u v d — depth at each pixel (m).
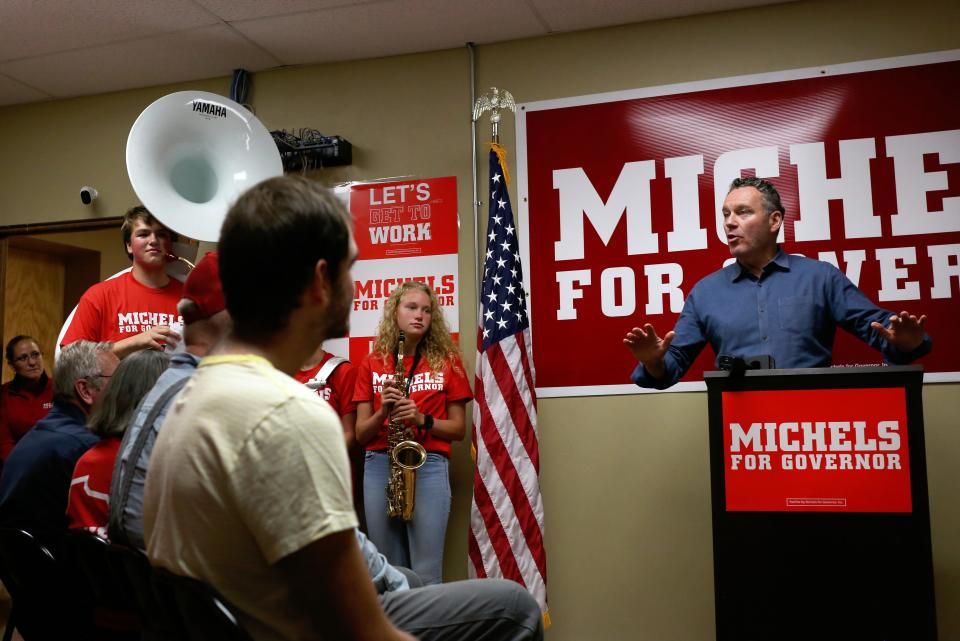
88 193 4.55
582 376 3.86
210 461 1.04
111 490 1.51
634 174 3.91
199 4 3.77
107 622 1.68
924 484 2.33
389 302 3.79
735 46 3.86
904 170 3.60
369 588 1.05
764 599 2.42
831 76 3.72
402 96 4.27
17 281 6.08
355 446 3.83
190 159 3.52
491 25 3.99
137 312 3.62
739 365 2.49
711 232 3.79
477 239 4.07
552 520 3.82
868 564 2.36
